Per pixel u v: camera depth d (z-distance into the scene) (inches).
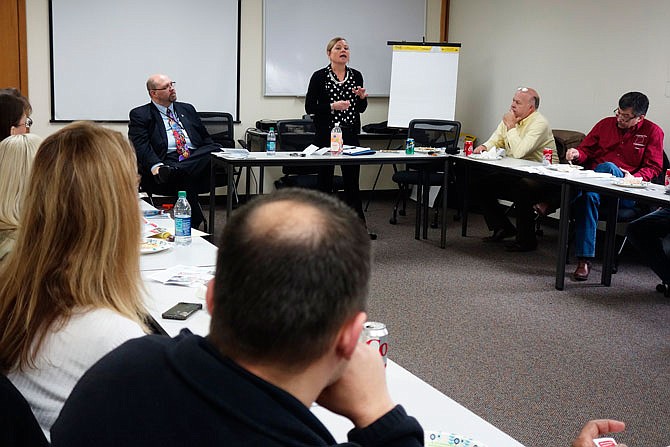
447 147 227.0
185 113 227.3
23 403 43.6
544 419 112.7
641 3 225.6
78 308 54.1
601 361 136.2
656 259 176.4
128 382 32.0
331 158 201.3
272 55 285.0
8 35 251.1
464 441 52.9
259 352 29.1
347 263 28.8
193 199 221.0
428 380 126.3
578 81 250.8
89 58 262.2
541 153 227.5
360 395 35.2
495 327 153.6
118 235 55.7
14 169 71.3
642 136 210.4
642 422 112.7
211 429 29.1
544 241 236.2
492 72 289.7
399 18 302.0
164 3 267.9
